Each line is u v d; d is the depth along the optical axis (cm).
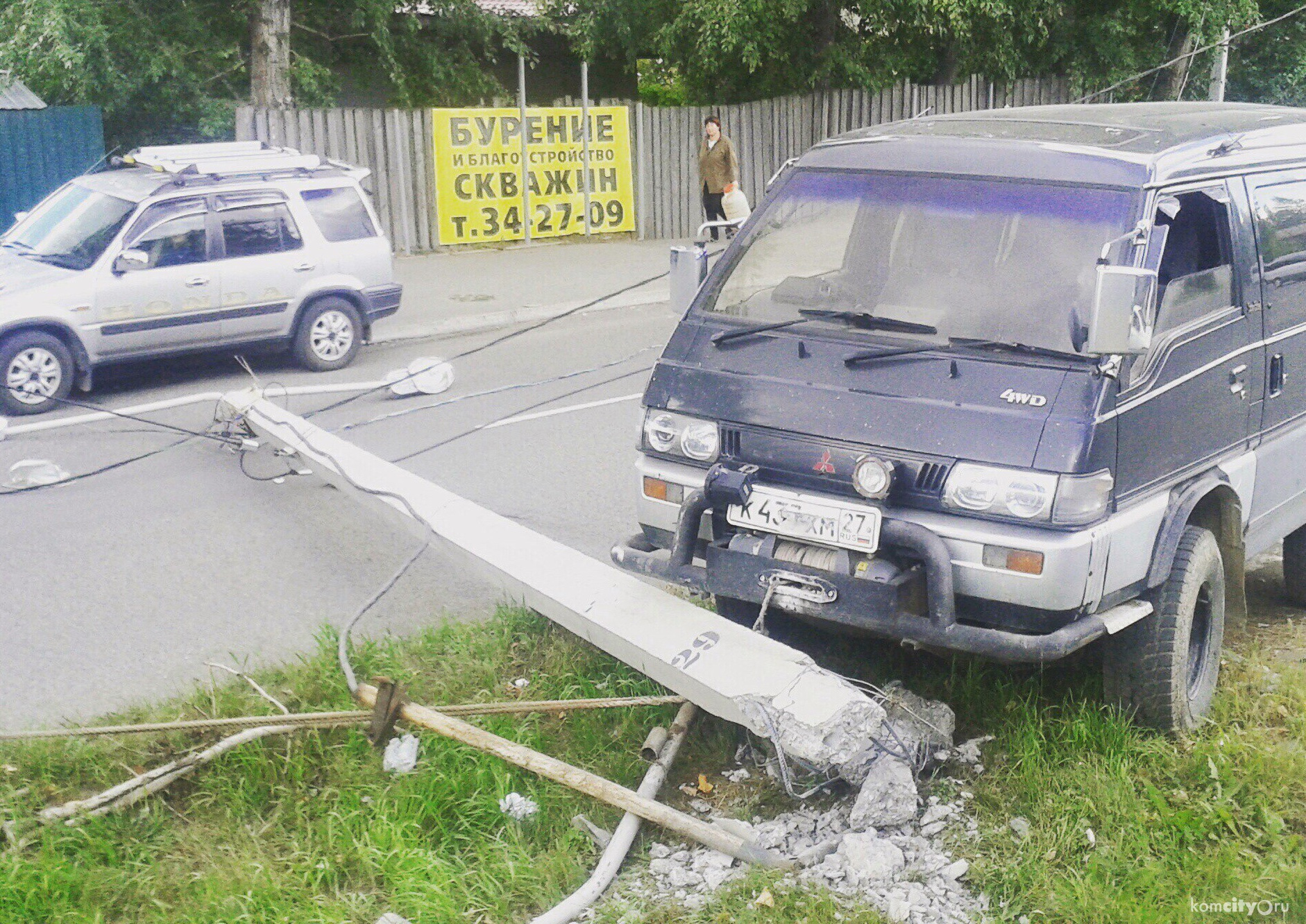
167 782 477
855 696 459
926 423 483
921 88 2258
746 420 518
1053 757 496
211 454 958
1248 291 574
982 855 448
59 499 851
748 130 2164
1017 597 467
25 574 722
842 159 581
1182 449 524
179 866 440
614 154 2047
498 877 435
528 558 597
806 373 518
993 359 491
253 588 705
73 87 1727
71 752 500
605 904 425
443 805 470
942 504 477
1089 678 555
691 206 2147
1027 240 516
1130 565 487
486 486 879
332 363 1227
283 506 844
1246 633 650
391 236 1858
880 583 477
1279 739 530
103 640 635
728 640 500
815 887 428
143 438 996
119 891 423
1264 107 721
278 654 618
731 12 2066
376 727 490
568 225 2025
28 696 571
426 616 669
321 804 471
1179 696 520
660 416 545
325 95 1986
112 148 1780
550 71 2453
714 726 533
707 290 578
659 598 539
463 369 1251
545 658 593
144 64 1720
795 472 504
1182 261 547
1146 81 2359
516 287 1644
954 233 532
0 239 1173
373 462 762
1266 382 589
